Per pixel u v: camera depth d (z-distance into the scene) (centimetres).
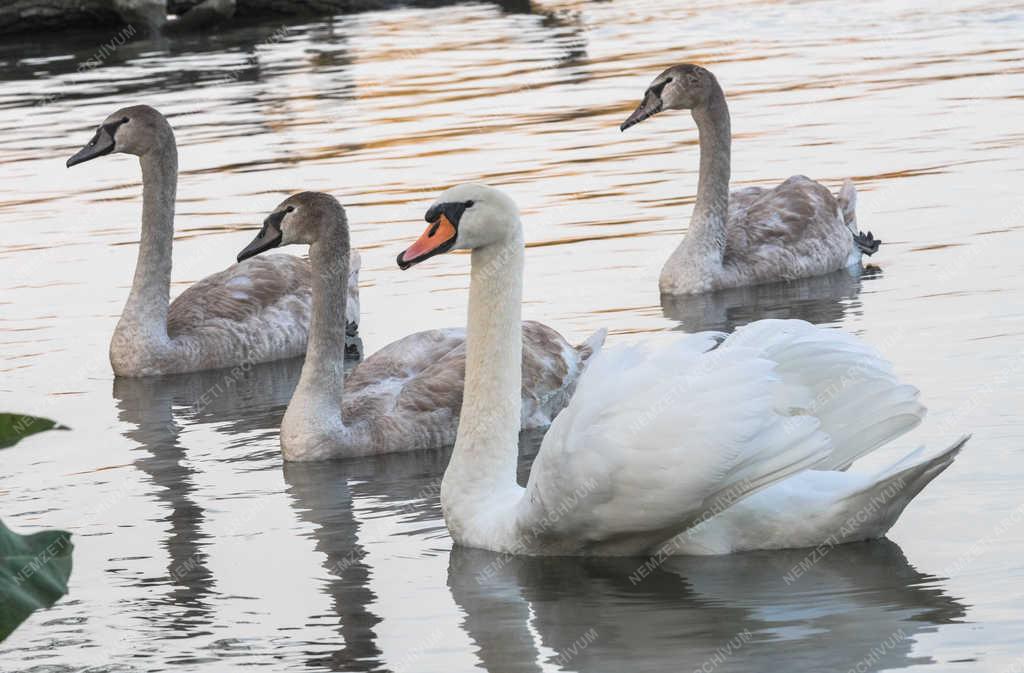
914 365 1470
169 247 1820
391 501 1286
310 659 936
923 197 2253
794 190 2119
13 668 947
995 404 1327
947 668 859
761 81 3416
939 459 1011
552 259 2097
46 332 1922
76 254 2303
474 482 1152
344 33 4688
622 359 1086
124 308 1841
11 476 1385
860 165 2498
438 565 1107
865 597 972
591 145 2850
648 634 940
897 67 3459
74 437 1520
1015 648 880
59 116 3475
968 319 1628
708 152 2006
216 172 2827
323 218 1498
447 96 3491
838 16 4412
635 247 2131
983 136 2623
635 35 4312
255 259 1948
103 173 2930
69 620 1027
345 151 2942
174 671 928
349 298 1855
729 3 4881
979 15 4228
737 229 2052
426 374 1518
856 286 1900
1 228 2505
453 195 1155
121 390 1730
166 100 3628
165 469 1397
